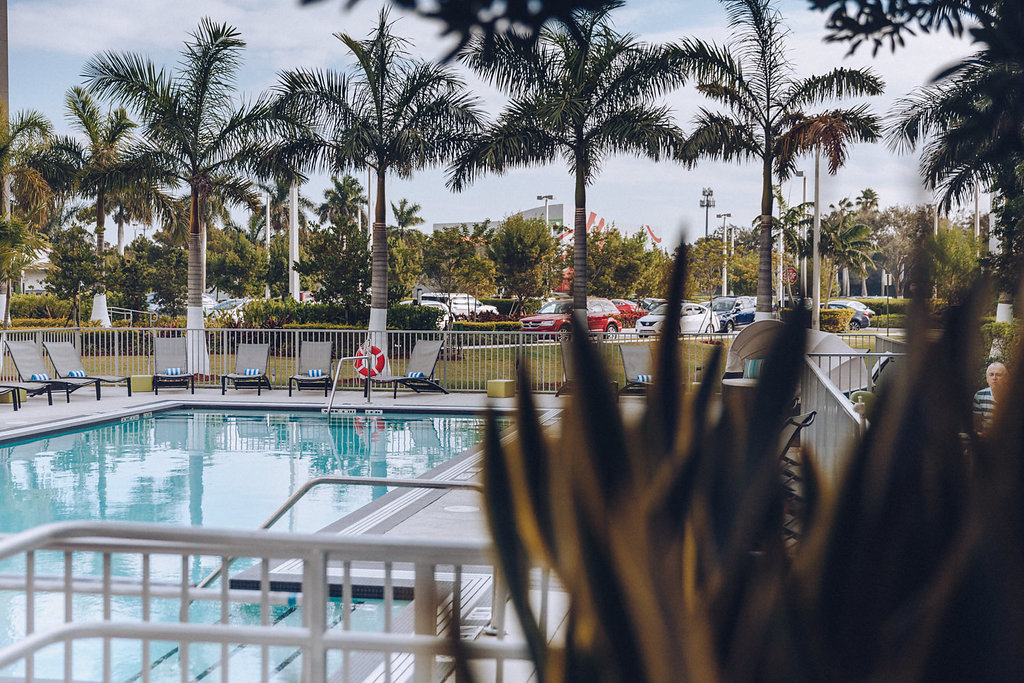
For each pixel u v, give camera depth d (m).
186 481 11.06
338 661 4.68
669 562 0.51
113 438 14.28
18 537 2.42
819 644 0.50
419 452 13.09
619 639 0.51
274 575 6.25
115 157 29.48
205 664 5.05
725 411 0.53
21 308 31.61
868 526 0.50
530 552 0.53
